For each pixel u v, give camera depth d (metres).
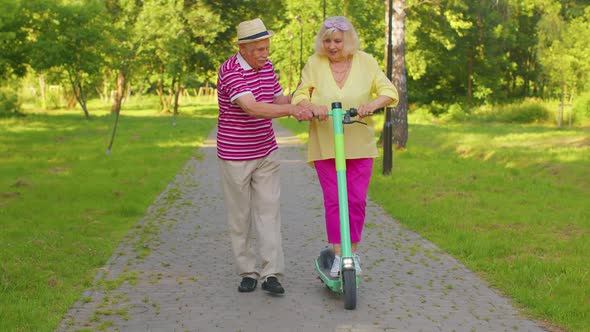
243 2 47.81
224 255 6.82
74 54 35.88
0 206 9.62
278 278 5.44
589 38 35.09
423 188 11.63
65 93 54.38
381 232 8.02
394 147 19.20
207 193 11.31
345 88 5.20
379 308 5.05
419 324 4.70
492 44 44.31
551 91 39.59
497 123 37.97
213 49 47.53
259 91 5.10
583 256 6.73
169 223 8.57
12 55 35.38
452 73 47.31
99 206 9.77
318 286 5.63
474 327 4.66
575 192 11.48
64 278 5.85
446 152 19.25
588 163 14.84
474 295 5.43
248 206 5.38
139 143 21.67
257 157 5.25
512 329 4.63
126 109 56.44
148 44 20.89
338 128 4.96
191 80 48.66
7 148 19.31
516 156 17.00
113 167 14.98
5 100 39.53
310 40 41.75
